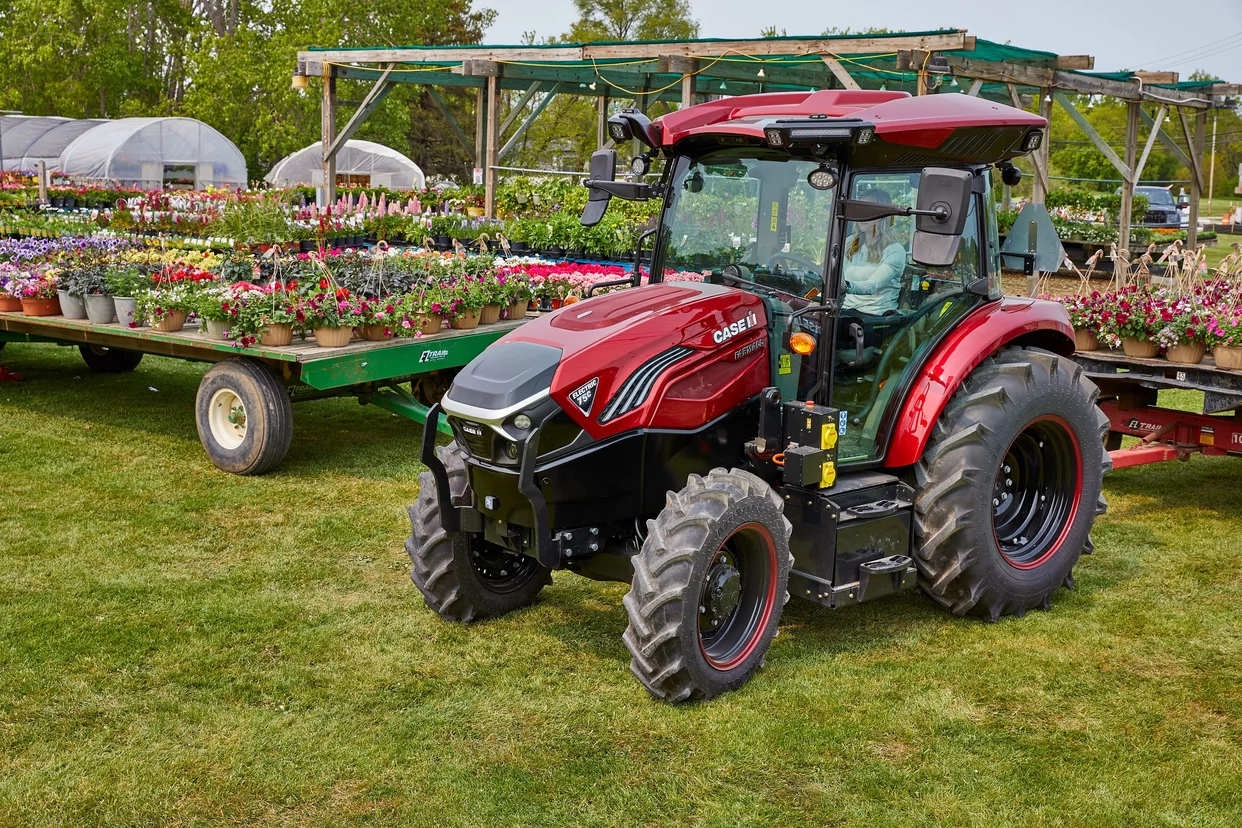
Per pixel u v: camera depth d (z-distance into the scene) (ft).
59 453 22.86
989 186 14.85
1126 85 52.49
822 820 10.09
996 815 10.15
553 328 12.82
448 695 12.47
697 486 12.21
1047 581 14.88
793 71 52.26
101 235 38.06
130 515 18.90
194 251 33.94
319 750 11.22
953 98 14.03
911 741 11.48
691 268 14.23
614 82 61.31
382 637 14.05
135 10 141.90
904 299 13.98
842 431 13.39
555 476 12.13
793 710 12.12
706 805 10.30
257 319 21.29
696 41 41.39
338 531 18.26
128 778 10.65
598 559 13.38
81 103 127.65
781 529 12.50
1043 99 47.57
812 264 13.04
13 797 10.30
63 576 15.98
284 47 110.32
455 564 13.98
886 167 13.30
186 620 14.48
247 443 21.24
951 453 13.67
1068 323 15.80
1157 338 19.27
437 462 13.28
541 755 11.16
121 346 24.36
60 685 12.53
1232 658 13.51
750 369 13.12
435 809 10.21
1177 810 10.26
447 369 25.40
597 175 14.28
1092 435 15.25
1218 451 19.44
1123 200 55.88
